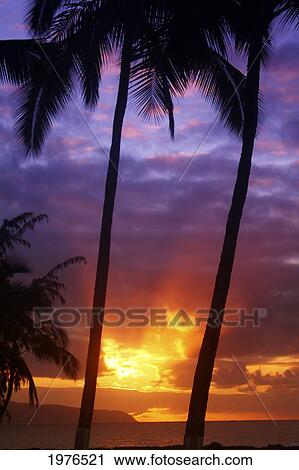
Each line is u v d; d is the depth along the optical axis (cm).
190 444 1580
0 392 3438
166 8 1862
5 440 8125
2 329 3225
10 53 2091
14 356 3331
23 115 2114
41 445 6494
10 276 3319
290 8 1762
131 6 1928
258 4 1784
